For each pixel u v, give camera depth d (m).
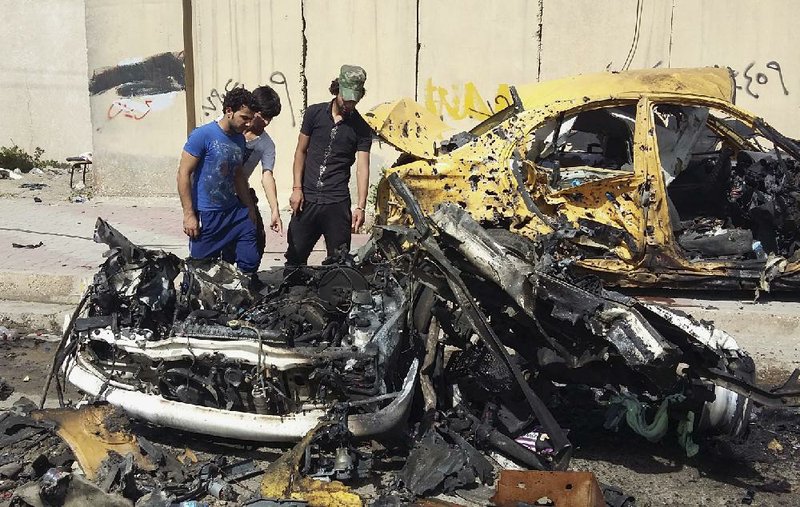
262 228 5.70
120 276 4.45
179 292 4.65
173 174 11.21
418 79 10.21
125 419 4.17
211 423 4.09
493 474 4.08
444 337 4.58
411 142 6.68
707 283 6.59
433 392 4.32
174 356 4.18
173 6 10.76
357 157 6.15
